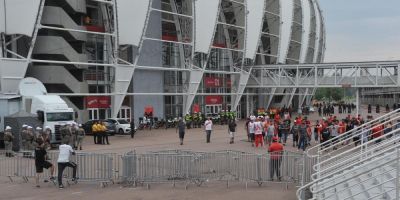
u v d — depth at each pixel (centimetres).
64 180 1856
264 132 3341
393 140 1306
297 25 8244
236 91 6644
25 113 3019
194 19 5597
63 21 4444
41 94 3469
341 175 1205
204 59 5891
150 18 5406
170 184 1806
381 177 1243
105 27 4834
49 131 2844
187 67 5716
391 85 5644
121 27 4719
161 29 5581
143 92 5306
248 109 7088
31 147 2734
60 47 4391
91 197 1593
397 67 5628
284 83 6512
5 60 3822
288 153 1780
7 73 3847
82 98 4762
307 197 1473
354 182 1305
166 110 5706
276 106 8181
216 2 5834
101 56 4994
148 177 1792
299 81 6353
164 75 5647
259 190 1681
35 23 3984
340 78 5975
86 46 4869
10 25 3872
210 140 3647
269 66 6588
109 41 4766
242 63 6612
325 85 6109
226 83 6569
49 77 4412
